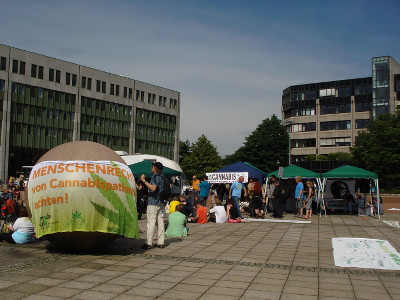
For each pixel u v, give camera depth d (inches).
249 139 2957.7
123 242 456.4
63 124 2625.5
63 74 2625.5
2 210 614.2
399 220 787.4
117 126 2987.2
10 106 2329.0
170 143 3442.4
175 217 523.8
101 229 365.7
